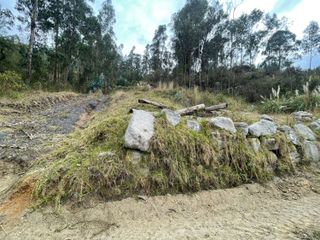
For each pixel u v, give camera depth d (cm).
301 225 222
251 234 205
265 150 348
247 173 319
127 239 198
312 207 264
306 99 669
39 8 1819
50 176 250
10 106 805
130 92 1313
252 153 332
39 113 775
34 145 429
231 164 317
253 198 284
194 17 2148
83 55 2422
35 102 920
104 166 259
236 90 1469
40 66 1647
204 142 311
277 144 364
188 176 283
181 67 2181
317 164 388
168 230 212
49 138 477
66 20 2077
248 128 357
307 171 366
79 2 2122
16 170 343
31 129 547
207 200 268
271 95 920
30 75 1416
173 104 671
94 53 2677
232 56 2450
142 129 292
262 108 710
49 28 1914
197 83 1839
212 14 2169
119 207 236
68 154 288
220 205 264
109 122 319
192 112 442
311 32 2681
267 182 320
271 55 2856
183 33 2155
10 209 231
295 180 336
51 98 1084
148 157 280
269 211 255
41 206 230
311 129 454
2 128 536
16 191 250
